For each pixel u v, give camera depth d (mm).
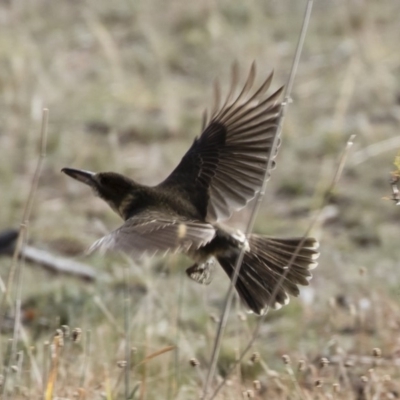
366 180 15969
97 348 10500
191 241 6836
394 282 12891
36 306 12219
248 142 8141
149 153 17500
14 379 9461
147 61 20812
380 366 10453
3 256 13562
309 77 19625
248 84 8172
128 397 8750
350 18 21594
